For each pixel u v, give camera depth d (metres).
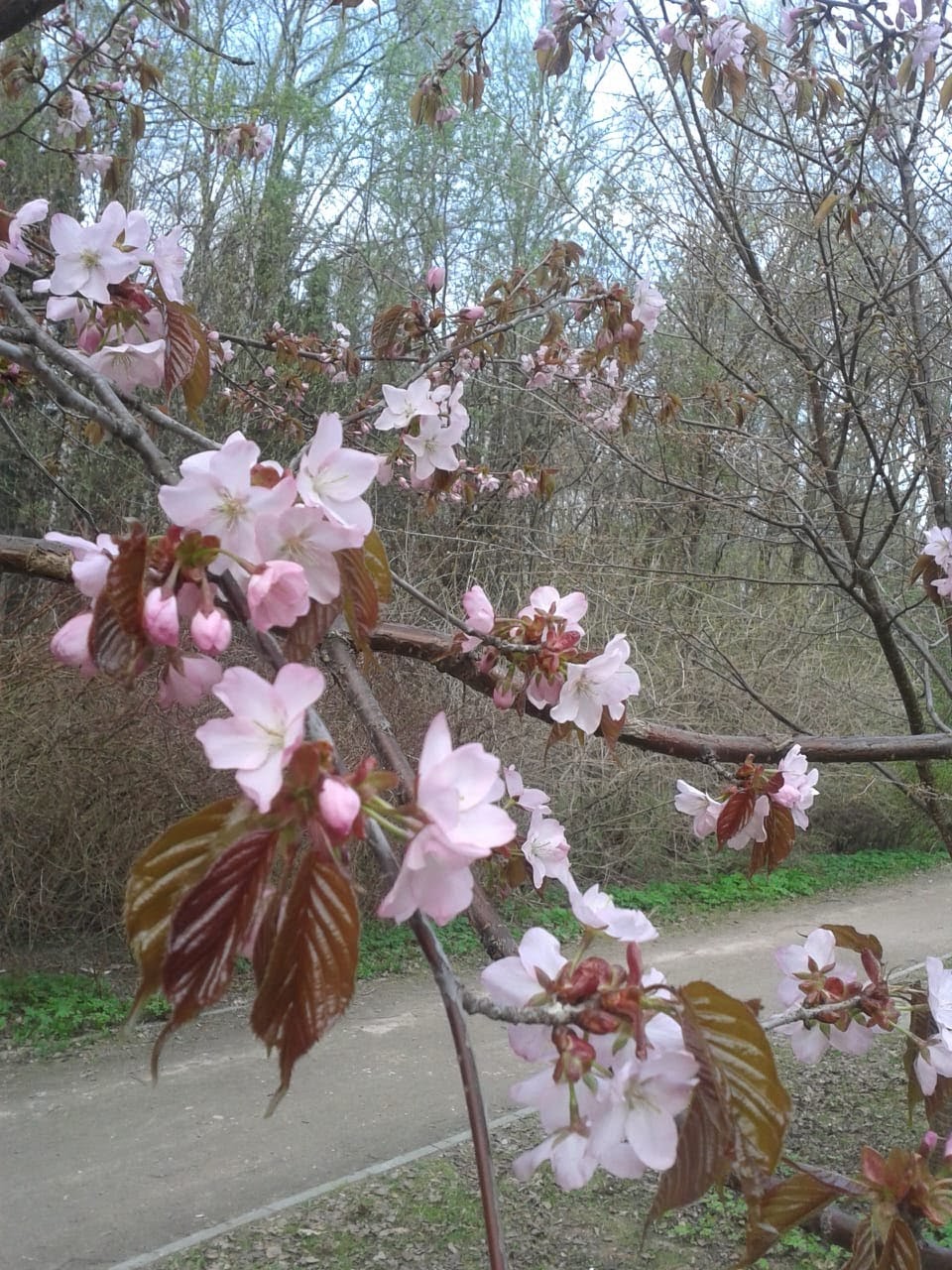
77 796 6.51
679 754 1.98
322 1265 3.70
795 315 4.58
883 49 3.64
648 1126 0.81
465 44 3.71
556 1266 3.77
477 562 8.71
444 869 0.70
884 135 4.04
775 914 8.80
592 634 8.15
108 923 6.70
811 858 10.84
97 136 6.57
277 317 9.91
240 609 0.82
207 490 0.81
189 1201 4.09
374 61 10.42
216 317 9.32
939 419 4.49
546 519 9.42
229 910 0.63
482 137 10.03
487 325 3.63
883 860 11.05
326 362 4.52
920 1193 1.10
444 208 10.71
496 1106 5.01
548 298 4.02
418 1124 4.80
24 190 7.95
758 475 4.92
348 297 10.30
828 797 10.72
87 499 7.93
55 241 1.40
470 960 6.94
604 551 8.64
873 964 1.47
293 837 0.65
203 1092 5.04
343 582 0.88
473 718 7.52
